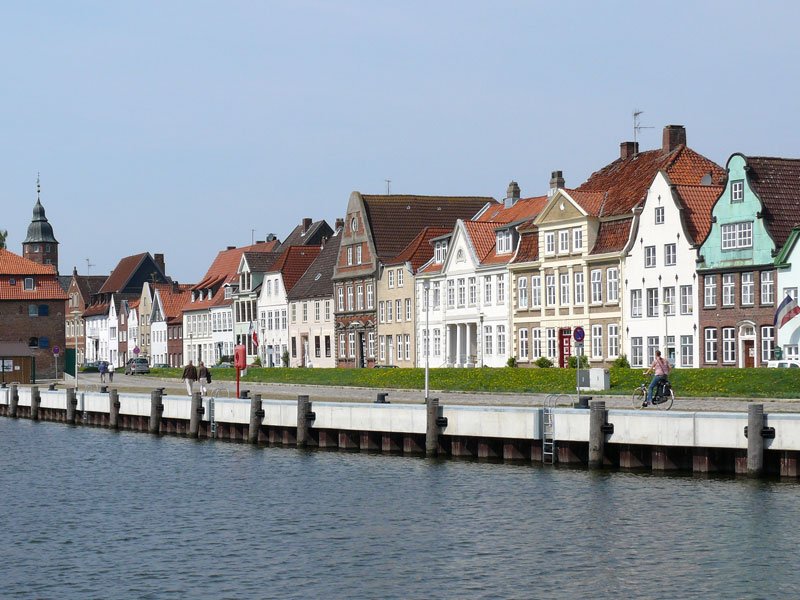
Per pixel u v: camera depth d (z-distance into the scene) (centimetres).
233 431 8125
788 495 5012
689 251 9506
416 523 4872
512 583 3906
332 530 4803
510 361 10988
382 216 14088
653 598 3716
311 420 7325
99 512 5397
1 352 16475
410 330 13125
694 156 10538
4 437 9012
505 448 6331
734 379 7675
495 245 11969
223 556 4397
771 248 8881
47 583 4053
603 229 10475
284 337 16200
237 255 19288
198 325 19150
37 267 17212
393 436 6950
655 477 5597
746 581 3862
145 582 4041
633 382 8400
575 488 5422
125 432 9219
